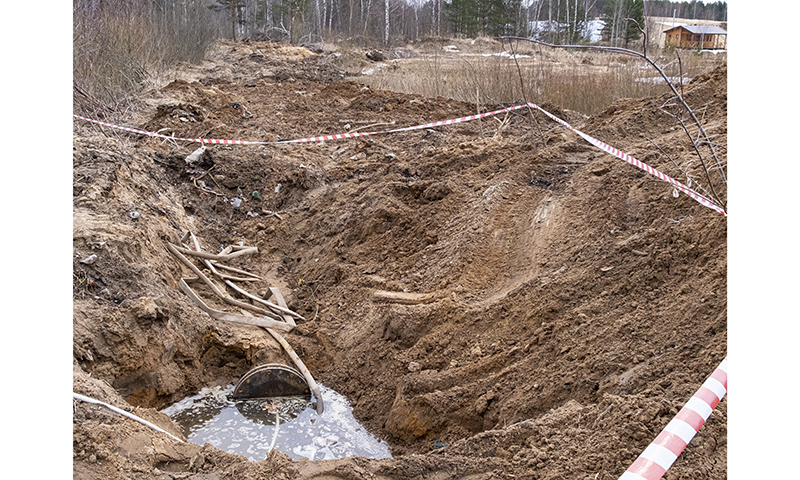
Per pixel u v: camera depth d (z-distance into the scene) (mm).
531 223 6094
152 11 18281
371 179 7934
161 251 6051
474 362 4793
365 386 5195
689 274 4371
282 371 5000
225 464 3143
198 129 9930
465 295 5449
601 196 5816
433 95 14250
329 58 21766
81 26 12117
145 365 4559
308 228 7676
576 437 3215
